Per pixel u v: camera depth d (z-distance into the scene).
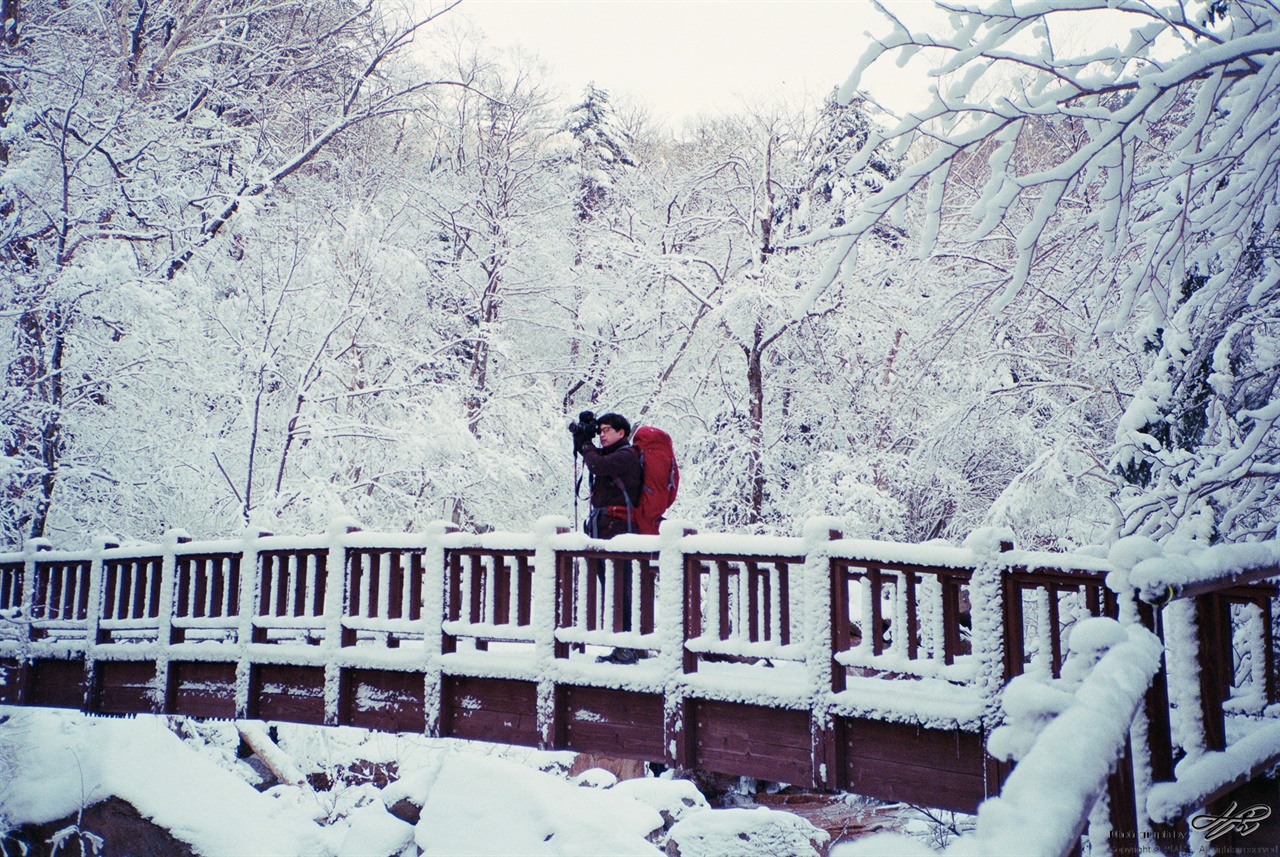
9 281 11.27
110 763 8.43
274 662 6.89
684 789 8.95
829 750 4.59
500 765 8.28
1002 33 4.91
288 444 13.40
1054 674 3.98
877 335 15.34
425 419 14.58
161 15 15.78
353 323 14.66
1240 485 6.28
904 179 4.97
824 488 14.82
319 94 18.75
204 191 14.42
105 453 12.20
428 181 19.75
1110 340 9.80
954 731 4.28
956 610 4.34
